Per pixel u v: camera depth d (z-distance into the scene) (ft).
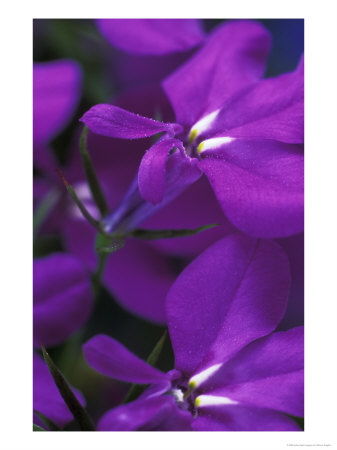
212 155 0.25
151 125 0.24
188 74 0.26
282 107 0.25
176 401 0.24
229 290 0.24
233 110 0.25
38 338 0.26
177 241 0.28
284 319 0.27
